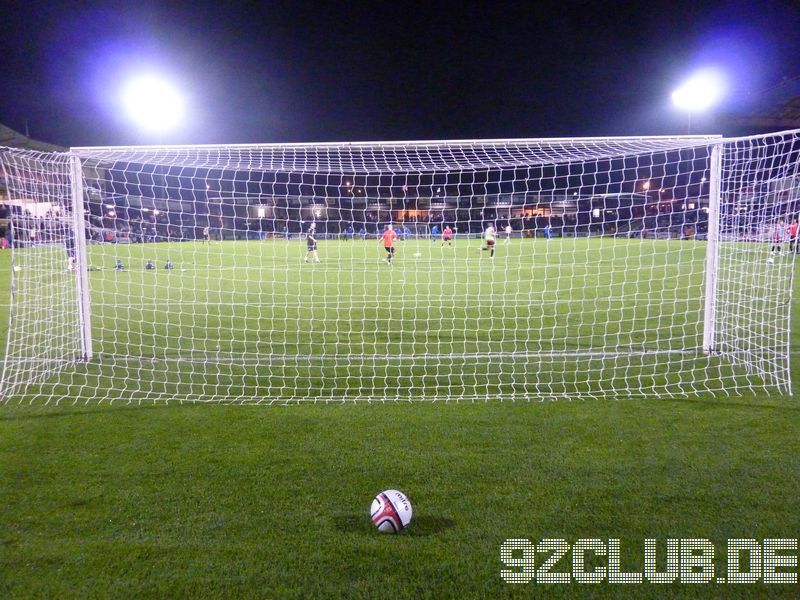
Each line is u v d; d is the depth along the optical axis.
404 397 4.95
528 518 2.96
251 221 28.86
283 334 7.63
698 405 4.61
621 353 6.38
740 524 2.89
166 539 2.79
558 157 7.00
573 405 4.67
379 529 2.82
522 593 2.41
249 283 13.04
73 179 6.07
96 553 2.68
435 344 7.02
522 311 9.16
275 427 4.22
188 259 19.19
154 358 6.39
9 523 2.93
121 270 15.48
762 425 4.14
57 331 7.81
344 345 6.99
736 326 6.71
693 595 2.42
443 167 7.57
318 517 2.98
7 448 3.85
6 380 5.48
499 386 5.28
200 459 3.67
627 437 3.96
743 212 7.68
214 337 7.48
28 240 6.42
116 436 4.05
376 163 7.56
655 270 14.41
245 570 2.55
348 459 3.66
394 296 10.87
